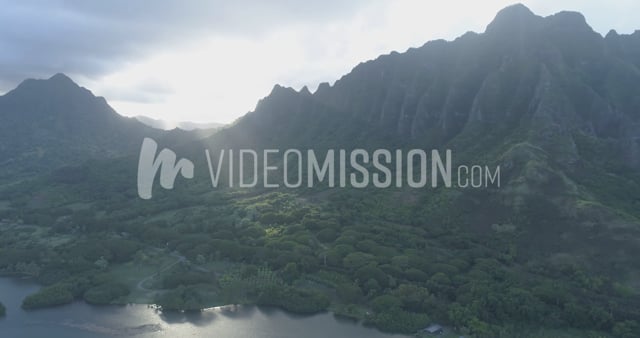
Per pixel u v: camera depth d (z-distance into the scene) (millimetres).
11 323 143625
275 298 156375
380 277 159500
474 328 132625
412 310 146250
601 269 153000
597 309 135125
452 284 155125
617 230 161125
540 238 172375
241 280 166250
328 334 136750
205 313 150750
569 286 148250
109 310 153375
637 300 139250
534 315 136500
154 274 181250
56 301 157250
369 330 139125
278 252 183125
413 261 168375
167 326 142375
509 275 156250
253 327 141375
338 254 177000
